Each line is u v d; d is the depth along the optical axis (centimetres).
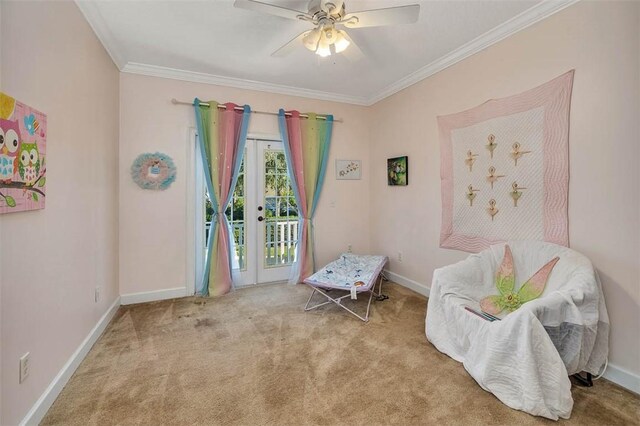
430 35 258
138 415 156
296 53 290
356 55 250
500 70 253
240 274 376
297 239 398
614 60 183
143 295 319
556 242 215
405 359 208
